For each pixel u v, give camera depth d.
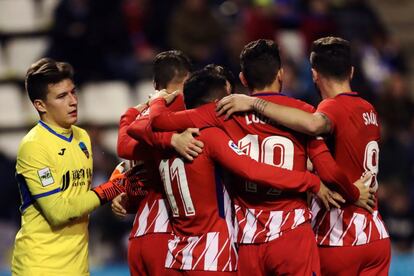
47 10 51.38
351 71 19.64
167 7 48.12
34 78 19.16
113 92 47.44
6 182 42.50
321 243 19.42
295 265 18.31
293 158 18.41
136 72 47.53
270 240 18.38
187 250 18.61
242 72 18.98
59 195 19.00
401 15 59.94
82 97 47.09
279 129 18.36
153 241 19.52
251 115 18.44
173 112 18.86
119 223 40.59
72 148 19.50
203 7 45.22
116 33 46.28
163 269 19.39
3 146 47.19
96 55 46.41
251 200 18.58
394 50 54.81
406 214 42.16
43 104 19.23
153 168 19.62
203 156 18.44
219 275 18.42
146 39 47.59
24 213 19.44
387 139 44.41
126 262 39.81
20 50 50.78
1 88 49.06
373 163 19.59
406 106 47.28
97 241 40.12
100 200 19.28
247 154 18.39
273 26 45.75
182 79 19.81
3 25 51.22
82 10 45.75
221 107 18.44
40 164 18.91
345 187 18.62
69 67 19.45
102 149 41.53
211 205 18.58
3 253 40.16
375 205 19.58
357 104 19.39
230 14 52.00
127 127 19.92
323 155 18.41
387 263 19.73
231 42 45.22
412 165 44.41
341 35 50.38
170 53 20.08
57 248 19.11
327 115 18.91
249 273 18.59
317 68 19.62
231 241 18.69
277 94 18.61
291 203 18.52
